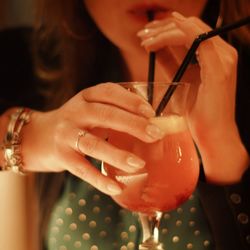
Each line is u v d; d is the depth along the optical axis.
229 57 0.77
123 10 0.84
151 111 0.59
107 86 0.61
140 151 0.60
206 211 0.75
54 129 0.71
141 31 0.81
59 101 1.00
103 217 0.79
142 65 0.93
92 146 0.60
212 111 0.76
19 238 0.57
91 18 0.96
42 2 1.04
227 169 0.76
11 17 1.45
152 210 0.62
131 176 0.60
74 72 0.99
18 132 0.78
